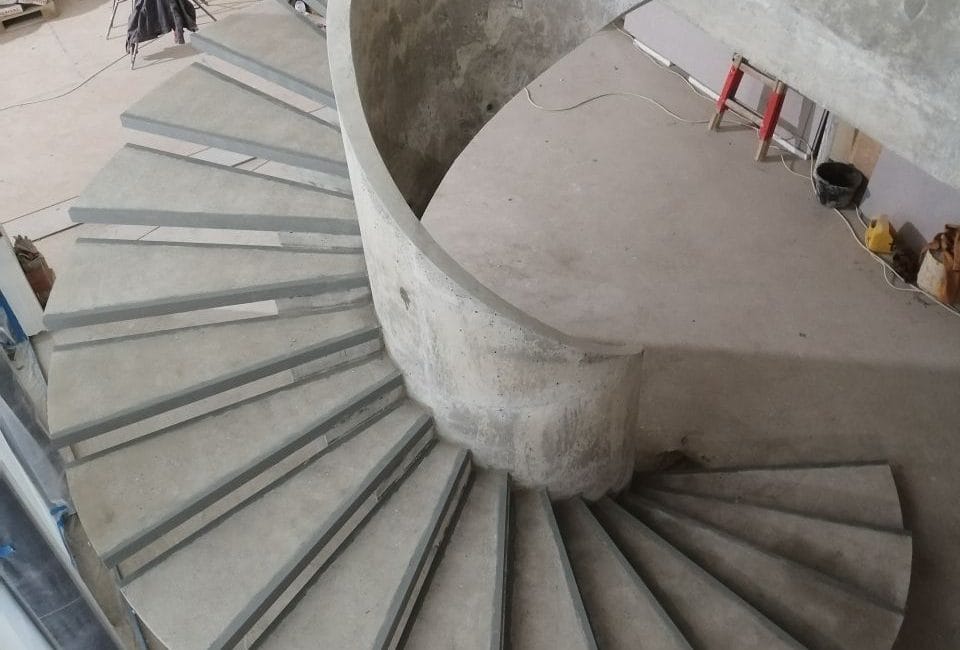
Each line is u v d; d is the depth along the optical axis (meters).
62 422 4.15
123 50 8.92
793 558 4.82
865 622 4.42
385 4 4.57
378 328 4.50
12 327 5.96
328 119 6.15
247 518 4.01
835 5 3.21
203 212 4.59
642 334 6.34
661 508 4.90
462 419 4.36
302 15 5.33
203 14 9.34
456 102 5.62
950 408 5.89
